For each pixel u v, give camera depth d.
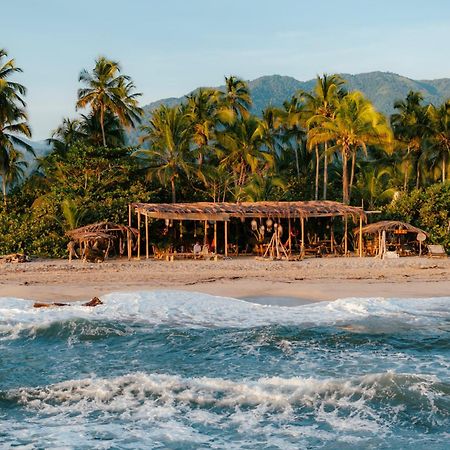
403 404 12.92
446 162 62.78
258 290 27.20
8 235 42.09
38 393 13.91
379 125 52.69
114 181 48.81
